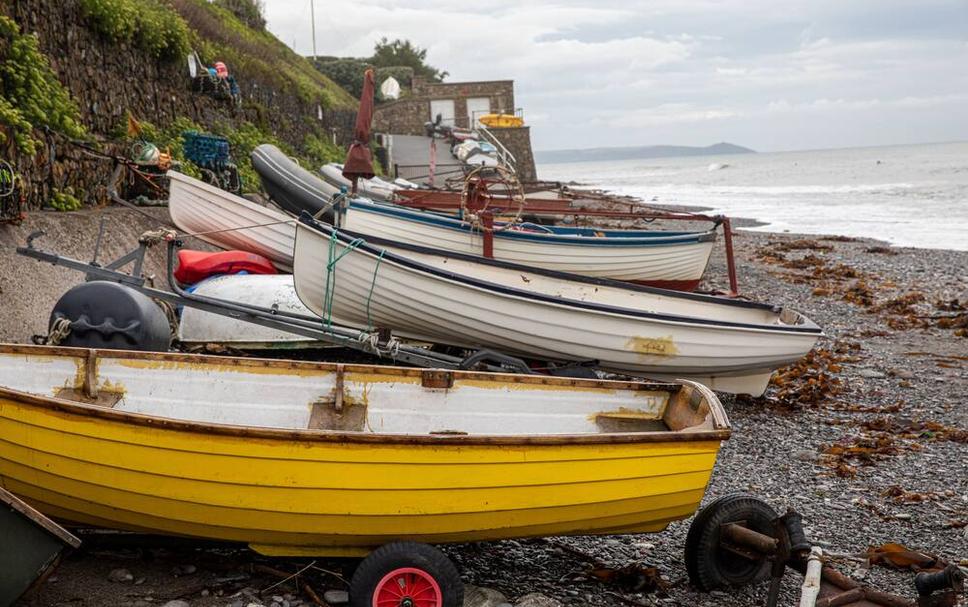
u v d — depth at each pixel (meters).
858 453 7.68
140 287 6.96
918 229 33.06
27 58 9.90
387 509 4.25
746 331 8.38
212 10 31.73
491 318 8.02
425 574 4.11
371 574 4.08
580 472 4.36
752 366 8.70
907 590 5.03
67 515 4.49
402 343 8.41
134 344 6.34
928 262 22.58
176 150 14.20
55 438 4.21
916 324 14.34
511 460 4.27
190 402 5.18
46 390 5.09
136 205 12.02
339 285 7.96
